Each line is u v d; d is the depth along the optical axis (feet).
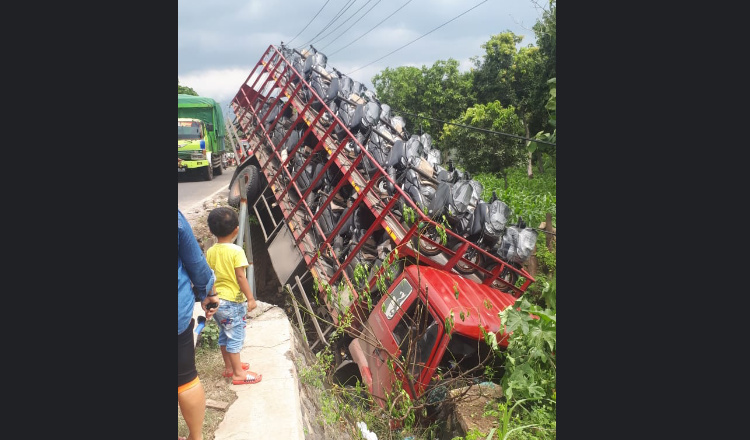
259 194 41.65
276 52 48.37
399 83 137.49
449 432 17.88
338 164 30.86
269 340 18.30
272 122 41.78
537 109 84.69
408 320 20.53
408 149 27.73
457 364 18.79
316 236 31.22
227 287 14.38
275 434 12.64
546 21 67.87
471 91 132.16
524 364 16.20
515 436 14.61
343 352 25.53
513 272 25.09
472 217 24.07
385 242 27.14
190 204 50.19
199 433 10.74
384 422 18.40
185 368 10.18
